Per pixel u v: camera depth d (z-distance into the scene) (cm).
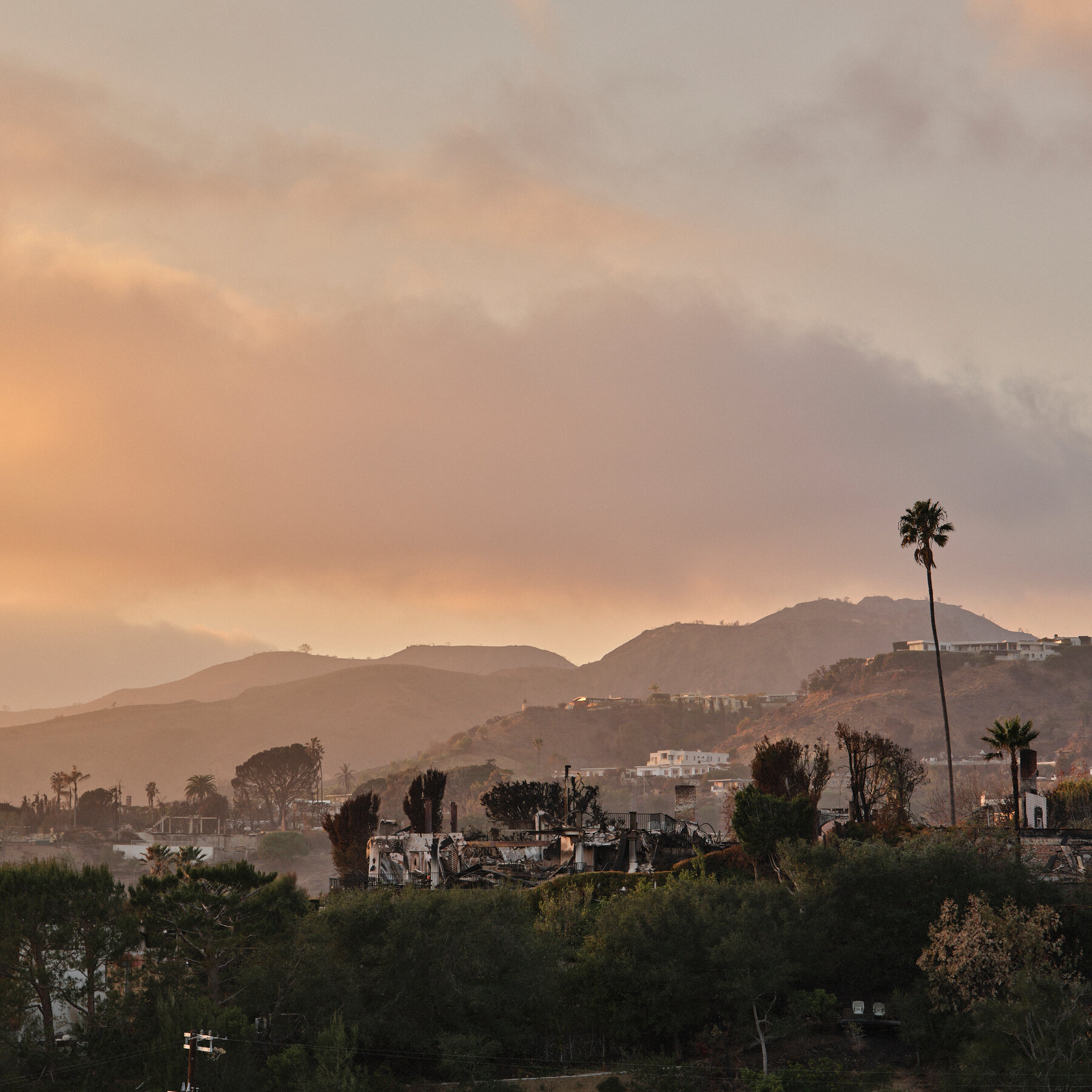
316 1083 6481
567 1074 7500
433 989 7575
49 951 7000
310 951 7525
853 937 7875
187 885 7350
